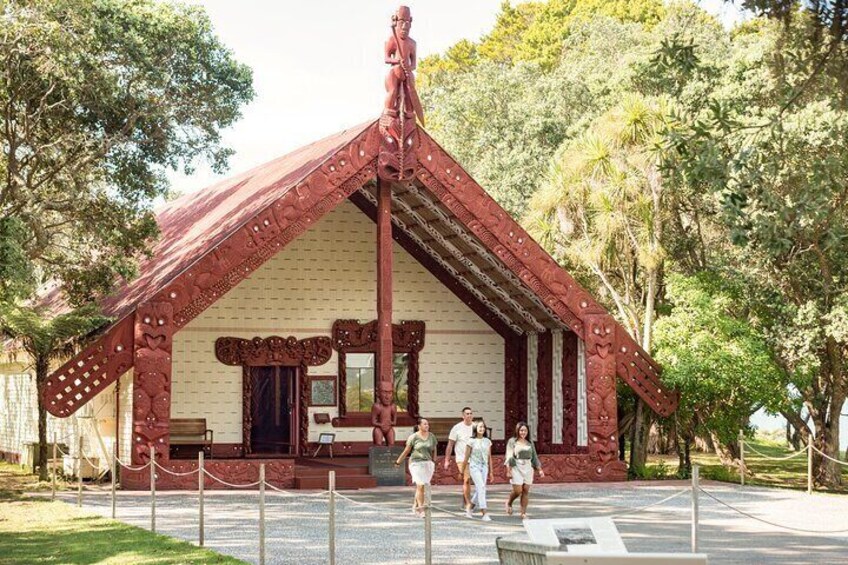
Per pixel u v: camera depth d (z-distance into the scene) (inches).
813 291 1227.9
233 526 727.7
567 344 1213.1
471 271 1262.3
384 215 1077.1
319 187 1044.5
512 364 1344.7
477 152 2034.9
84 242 1087.6
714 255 1384.1
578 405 1189.7
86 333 1080.8
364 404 1307.8
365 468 1055.6
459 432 776.3
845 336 1142.3
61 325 1074.1
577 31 2260.1
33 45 923.4
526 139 1910.7
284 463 1016.2
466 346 1346.0
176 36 1026.1
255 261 1023.0
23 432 1433.3
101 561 588.1
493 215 1103.6
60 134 1019.9
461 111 2068.2
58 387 960.3
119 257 1084.5
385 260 1074.7
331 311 1300.4
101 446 1108.5
